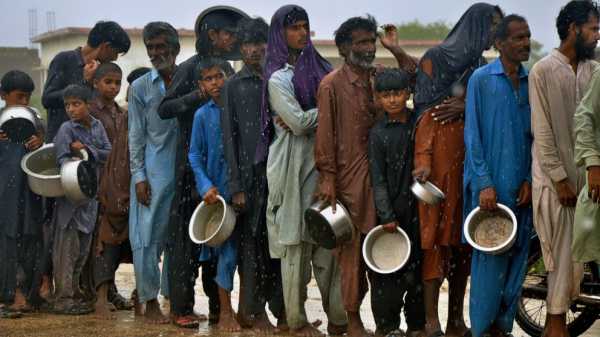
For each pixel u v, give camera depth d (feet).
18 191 29.81
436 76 24.11
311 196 24.86
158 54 28.04
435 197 22.91
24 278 30.07
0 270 29.63
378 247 23.93
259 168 25.54
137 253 28.07
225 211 25.46
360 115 24.21
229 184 25.64
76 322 28.14
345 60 24.57
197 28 27.63
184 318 27.17
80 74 32.19
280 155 24.89
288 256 24.95
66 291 29.99
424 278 23.79
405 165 23.76
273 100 24.81
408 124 23.90
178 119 27.25
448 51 24.13
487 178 22.59
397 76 23.59
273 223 25.13
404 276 23.80
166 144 28.04
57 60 32.32
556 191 22.27
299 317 25.11
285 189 24.77
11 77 30.91
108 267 29.07
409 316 24.44
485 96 22.90
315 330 25.29
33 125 30.17
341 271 24.43
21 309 29.63
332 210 23.71
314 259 25.22
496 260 22.66
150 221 27.94
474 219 22.77
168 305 32.04
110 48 32.19
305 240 24.81
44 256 30.40
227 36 27.35
